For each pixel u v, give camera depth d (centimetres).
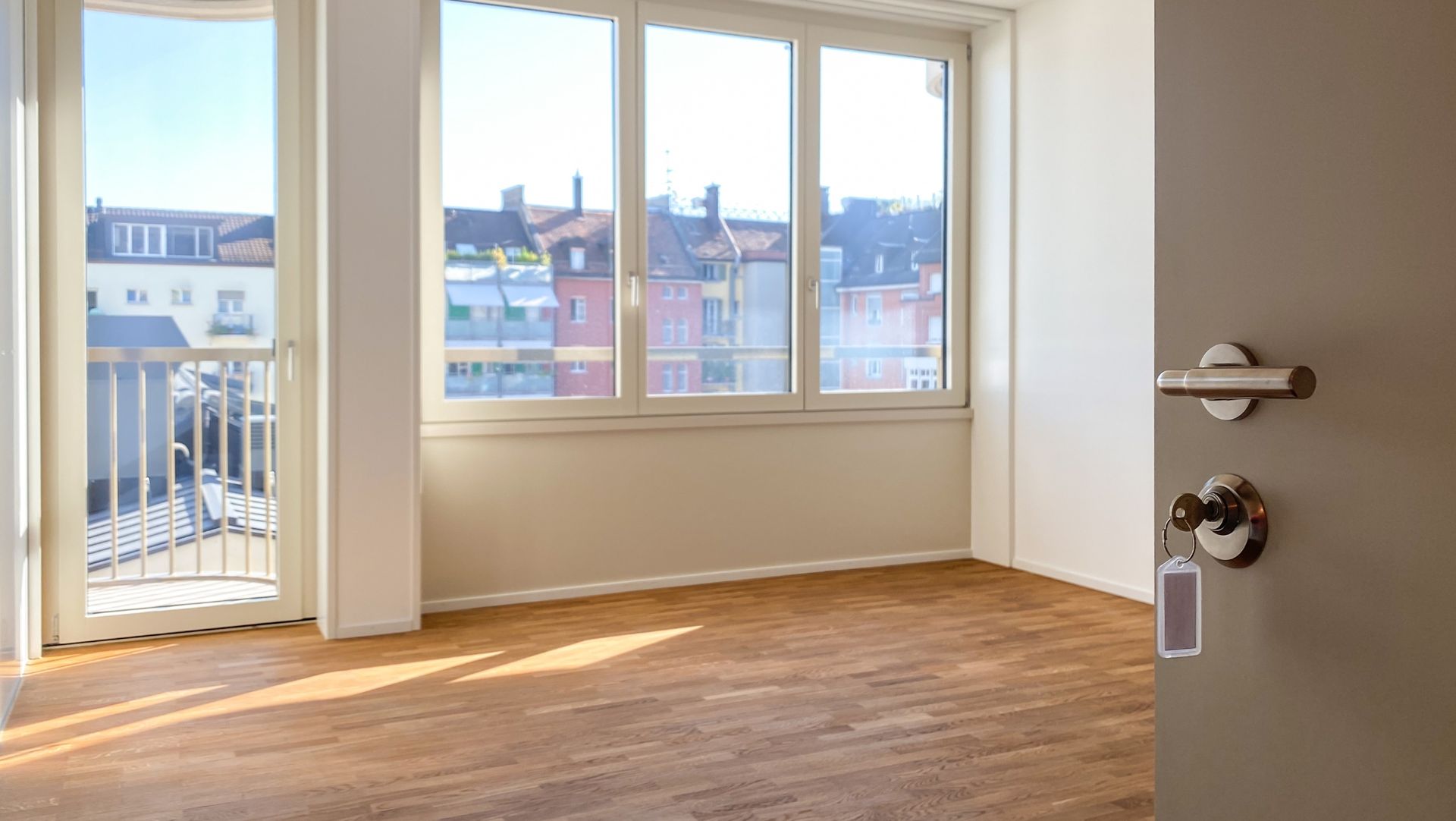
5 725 318
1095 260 497
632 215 498
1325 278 89
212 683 359
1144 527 477
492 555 475
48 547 402
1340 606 89
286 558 438
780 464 535
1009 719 322
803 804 261
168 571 422
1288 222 92
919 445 567
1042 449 533
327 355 411
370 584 421
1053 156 520
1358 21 86
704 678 365
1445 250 81
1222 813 100
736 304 528
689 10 505
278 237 428
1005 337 551
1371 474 86
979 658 389
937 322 576
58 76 394
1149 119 467
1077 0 503
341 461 414
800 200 536
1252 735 96
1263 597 95
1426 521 82
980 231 568
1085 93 500
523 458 480
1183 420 102
